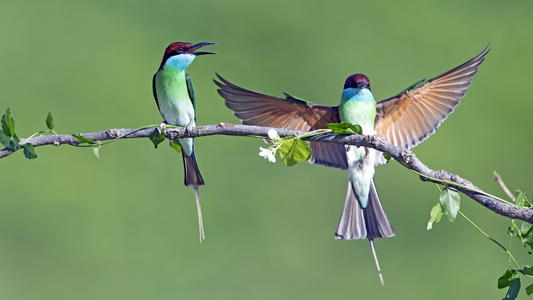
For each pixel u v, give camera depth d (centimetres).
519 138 1312
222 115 1351
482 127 1334
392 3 1448
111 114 1352
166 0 1447
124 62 1388
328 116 607
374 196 596
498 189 1296
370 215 593
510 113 1353
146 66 1398
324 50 1434
